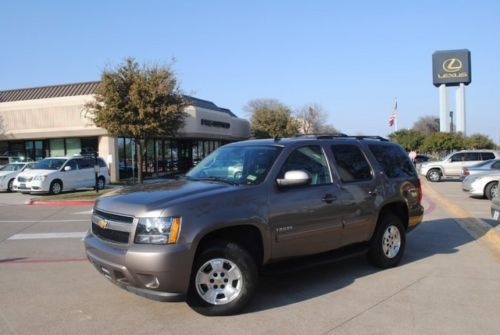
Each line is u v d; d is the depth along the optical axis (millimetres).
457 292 5527
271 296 5398
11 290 5820
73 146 30281
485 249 7883
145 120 22219
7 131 31609
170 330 4438
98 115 22625
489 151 27688
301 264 5410
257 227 4945
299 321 4629
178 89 23391
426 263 6926
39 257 7766
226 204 4758
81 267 7008
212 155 6254
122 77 22422
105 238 4824
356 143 6445
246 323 4582
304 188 5469
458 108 72875
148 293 4492
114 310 5020
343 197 5840
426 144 62125
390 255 6598
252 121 61281
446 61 72250
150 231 4414
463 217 11609
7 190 22859
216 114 39906
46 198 18516
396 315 4781
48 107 30203
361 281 5992
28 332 4449
